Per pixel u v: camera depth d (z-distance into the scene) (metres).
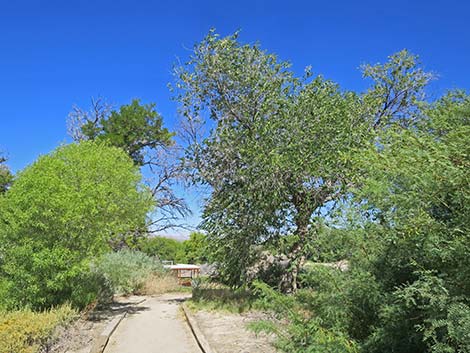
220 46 13.33
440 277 3.72
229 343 8.65
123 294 20.14
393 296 4.11
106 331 10.10
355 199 4.69
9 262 10.41
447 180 3.58
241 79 13.09
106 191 11.66
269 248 13.08
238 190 13.27
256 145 12.16
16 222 10.45
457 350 3.45
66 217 10.35
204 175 13.88
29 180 10.73
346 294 4.67
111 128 26.77
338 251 4.96
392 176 3.97
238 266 13.82
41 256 10.16
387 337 4.17
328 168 11.20
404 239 3.96
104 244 11.65
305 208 12.22
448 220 3.87
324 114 11.84
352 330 4.66
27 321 8.05
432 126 4.57
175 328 11.22
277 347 5.09
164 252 42.75
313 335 4.59
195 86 13.57
